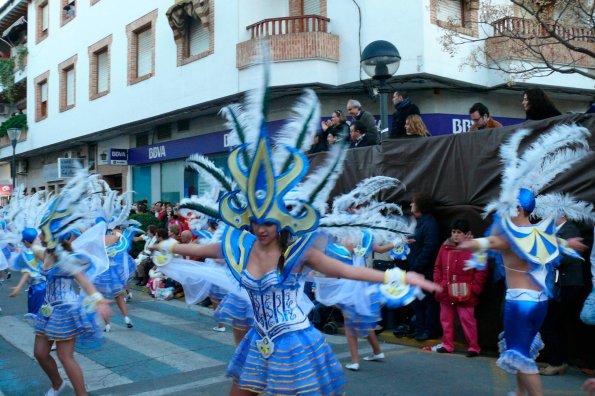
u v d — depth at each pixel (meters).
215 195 3.62
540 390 4.12
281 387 3.07
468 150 6.82
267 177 3.14
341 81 13.07
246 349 3.37
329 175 3.29
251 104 3.22
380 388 5.35
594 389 3.86
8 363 6.61
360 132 8.91
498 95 13.91
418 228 6.97
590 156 5.54
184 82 15.66
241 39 13.91
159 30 16.64
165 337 7.83
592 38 9.21
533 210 4.45
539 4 9.19
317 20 13.20
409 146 7.51
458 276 6.43
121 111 18.31
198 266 4.07
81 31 20.70
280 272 3.17
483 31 13.21
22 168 26.77
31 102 24.84
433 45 12.26
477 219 6.66
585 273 5.67
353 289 4.04
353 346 5.95
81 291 4.82
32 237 5.12
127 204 6.88
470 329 6.45
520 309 4.20
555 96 14.94
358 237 3.46
